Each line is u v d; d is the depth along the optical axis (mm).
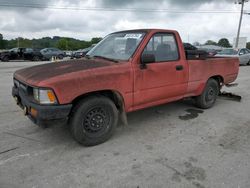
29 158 3189
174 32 4340
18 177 2768
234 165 3018
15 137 3834
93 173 2854
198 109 5426
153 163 3070
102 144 3619
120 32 4430
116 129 4203
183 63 4434
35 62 21469
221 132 4094
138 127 4309
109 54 4098
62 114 3088
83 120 3373
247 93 7355
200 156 3250
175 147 3518
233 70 5914
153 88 3994
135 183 2664
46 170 2914
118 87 3531
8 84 8484
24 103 3422
